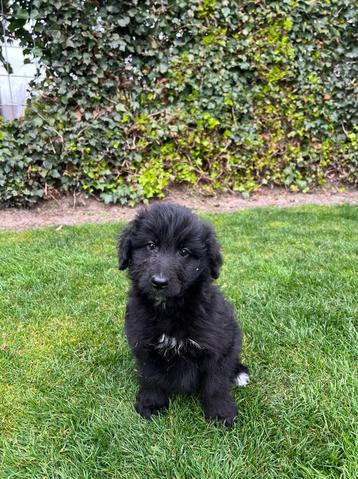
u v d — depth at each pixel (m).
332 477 0.49
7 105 1.54
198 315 0.59
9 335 0.81
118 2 1.48
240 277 1.03
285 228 1.42
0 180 1.50
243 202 1.78
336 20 1.74
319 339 0.75
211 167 1.78
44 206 1.60
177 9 1.58
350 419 0.56
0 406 0.62
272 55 1.71
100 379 0.68
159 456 0.53
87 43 1.49
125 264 0.65
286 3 1.68
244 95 1.72
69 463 0.53
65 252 1.19
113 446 0.55
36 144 1.50
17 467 0.53
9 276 1.05
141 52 1.57
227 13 1.62
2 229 1.43
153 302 0.60
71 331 0.82
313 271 1.04
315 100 1.81
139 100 1.61
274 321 0.82
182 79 1.63
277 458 0.52
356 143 1.87
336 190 1.93
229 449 0.54
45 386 0.67
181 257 0.60
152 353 0.60
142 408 0.62
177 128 1.65
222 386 0.61
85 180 1.62
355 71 1.81
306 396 0.62
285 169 1.86
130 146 1.62
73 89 1.52
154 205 0.66
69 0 1.43
